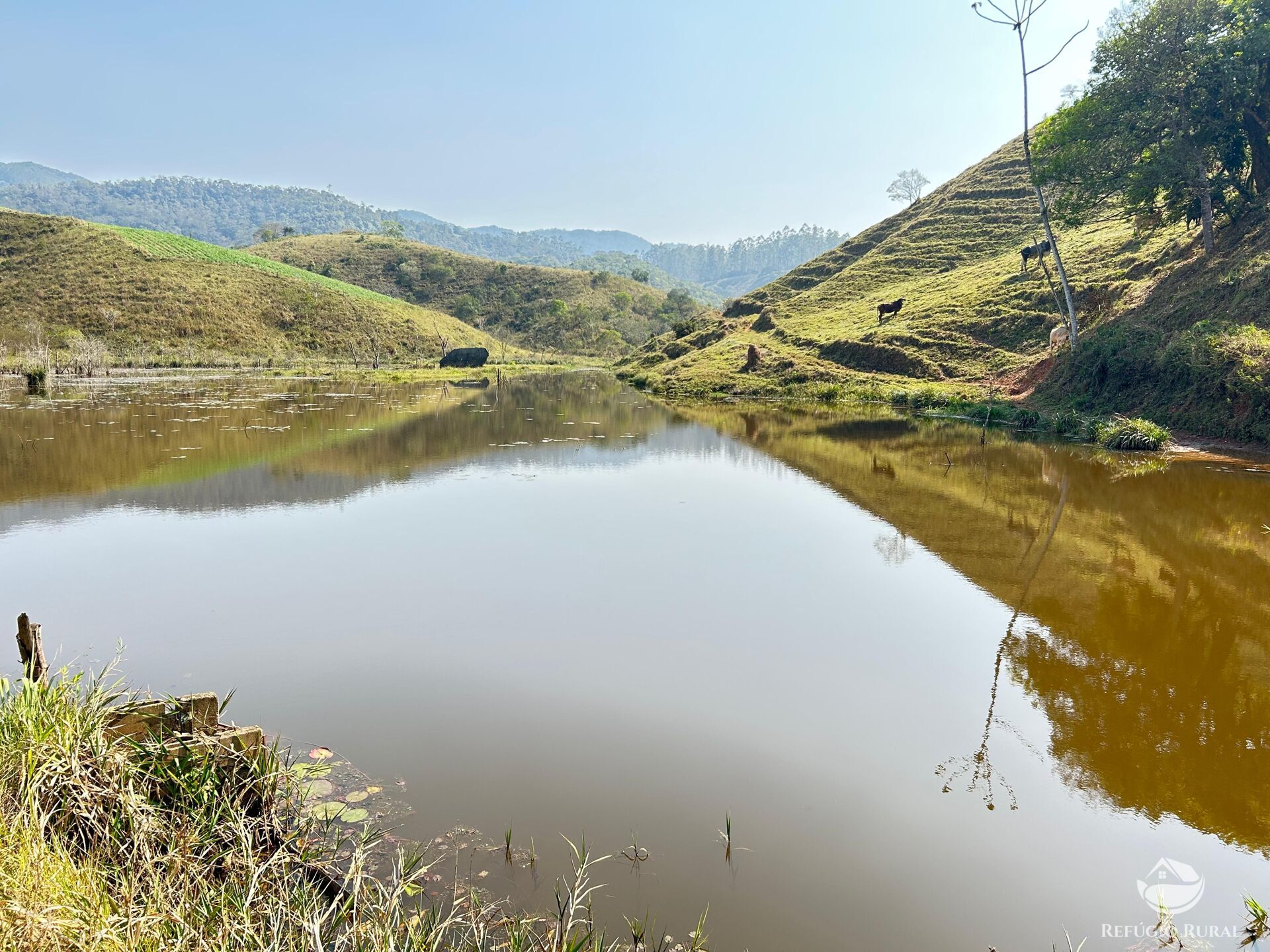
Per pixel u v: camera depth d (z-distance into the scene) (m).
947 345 42.50
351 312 91.75
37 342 59.62
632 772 6.30
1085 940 4.67
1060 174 30.53
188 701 5.37
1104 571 11.79
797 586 11.16
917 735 7.08
